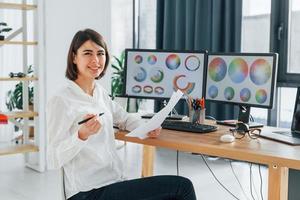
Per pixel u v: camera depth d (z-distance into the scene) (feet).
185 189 6.37
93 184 6.34
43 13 14.06
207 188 12.45
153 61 9.09
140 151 17.13
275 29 14.48
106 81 15.93
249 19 15.40
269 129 8.01
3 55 19.43
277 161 5.85
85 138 5.85
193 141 6.91
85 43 6.61
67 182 6.35
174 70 8.93
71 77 6.70
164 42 16.94
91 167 6.38
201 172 14.14
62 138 6.08
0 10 18.98
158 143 7.05
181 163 15.29
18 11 19.25
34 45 14.07
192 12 16.03
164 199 6.41
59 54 14.55
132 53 9.25
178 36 16.47
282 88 14.76
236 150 6.25
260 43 15.24
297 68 14.40
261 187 12.10
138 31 19.62
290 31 14.42
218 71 8.61
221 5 15.24
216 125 8.48
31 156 14.83
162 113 7.01
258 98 8.00
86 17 15.23
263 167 14.65
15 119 15.28
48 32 14.24
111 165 6.64
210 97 8.76
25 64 14.52
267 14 14.96
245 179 13.37
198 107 8.40
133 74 9.28
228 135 7.02
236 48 14.92
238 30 14.82
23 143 15.08
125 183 6.37
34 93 14.23
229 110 15.15
